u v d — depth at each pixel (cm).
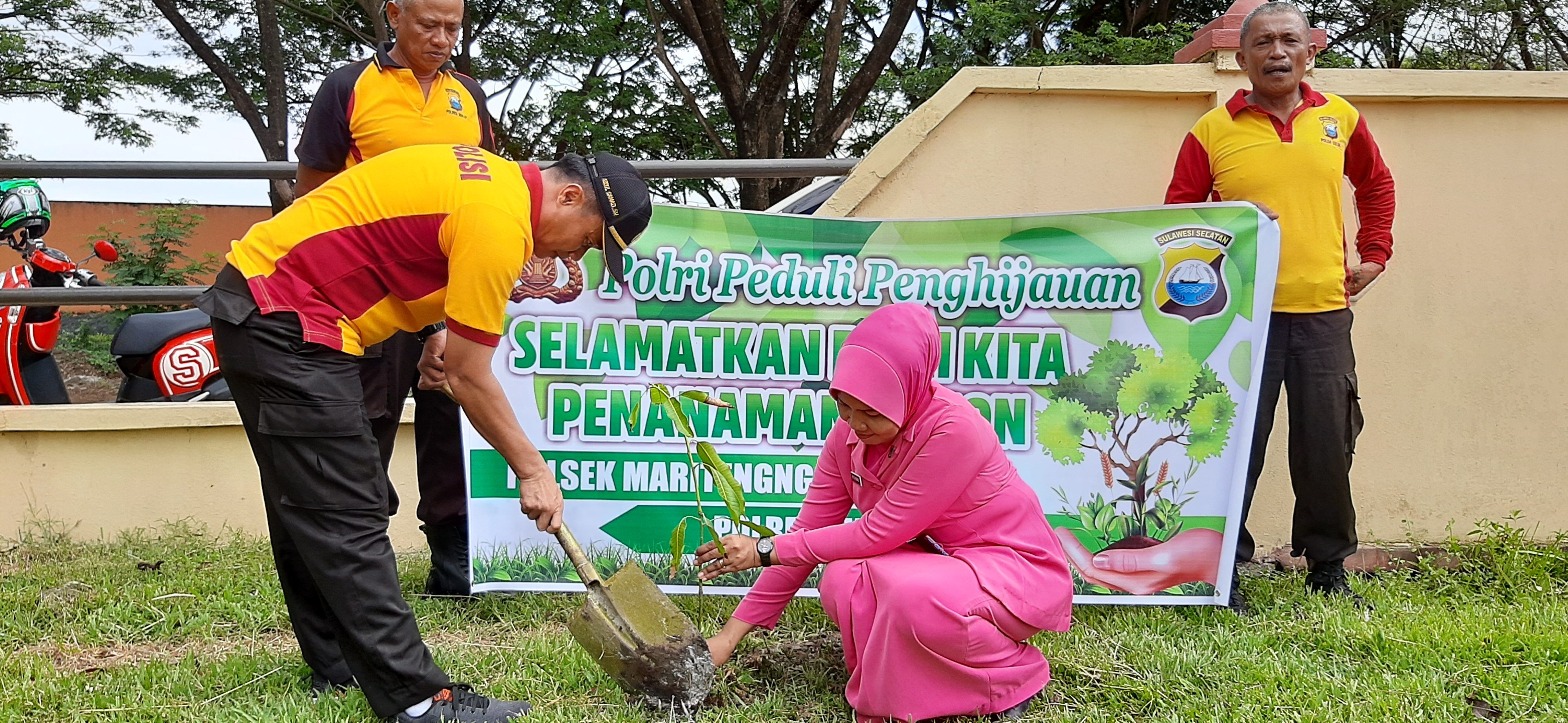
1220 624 369
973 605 278
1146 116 440
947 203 436
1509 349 452
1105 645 343
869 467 301
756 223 379
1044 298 380
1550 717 286
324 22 1512
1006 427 384
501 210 259
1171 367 379
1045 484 384
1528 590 395
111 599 386
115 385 1180
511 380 377
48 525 465
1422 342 450
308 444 265
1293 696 298
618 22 1465
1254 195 380
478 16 1491
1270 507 452
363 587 271
